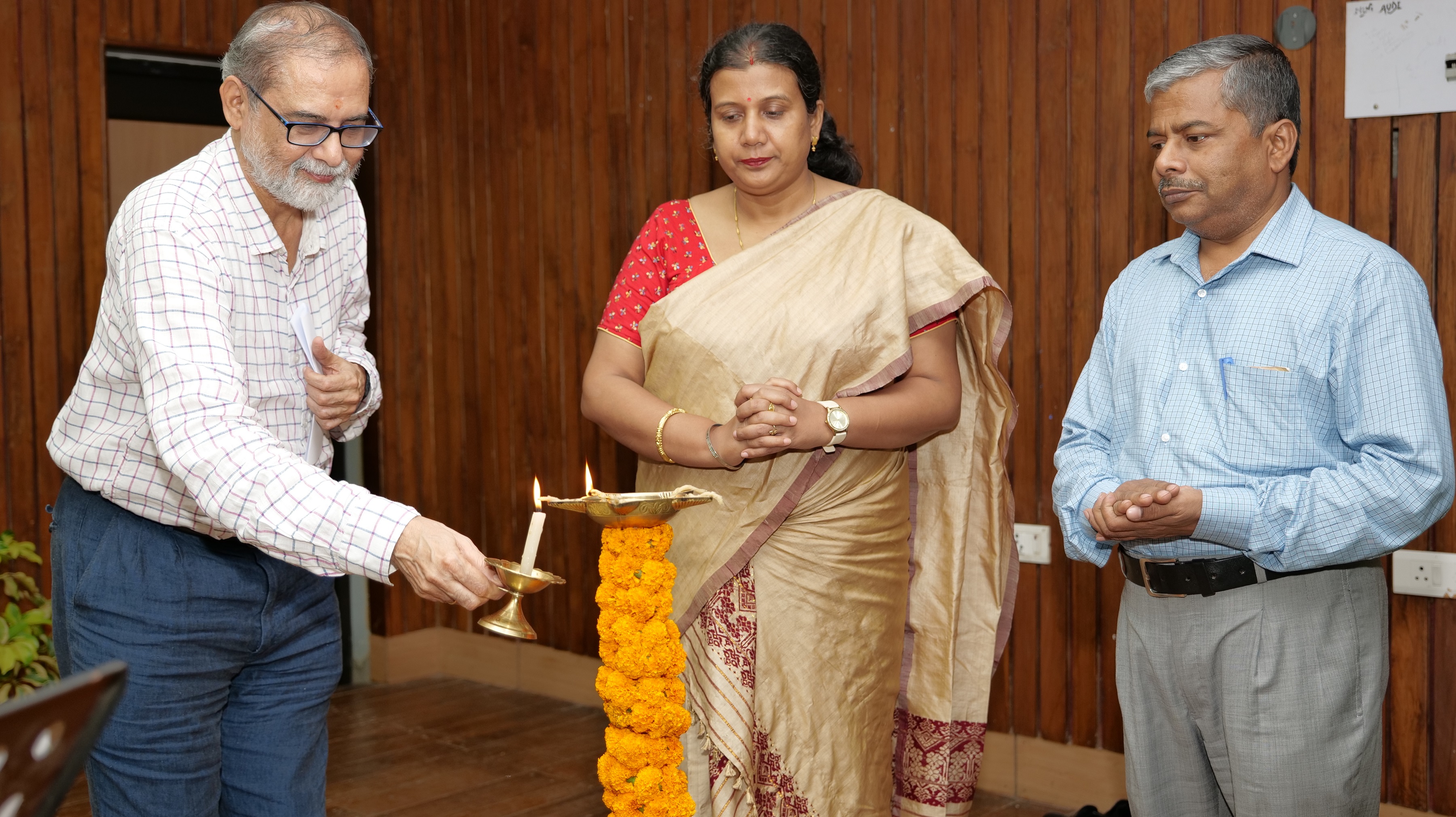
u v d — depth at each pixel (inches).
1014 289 122.0
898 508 85.2
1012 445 123.3
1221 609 69.6
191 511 65.2
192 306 60.5
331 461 76.4
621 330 86.0
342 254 74.7
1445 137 98.2
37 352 140.4
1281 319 68.7
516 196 162.2
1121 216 114.6
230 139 66.4
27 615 127.3
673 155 145.8
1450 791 101.4
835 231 84.4
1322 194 104.4
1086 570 119.6
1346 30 101.7
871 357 82.2
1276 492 66.2
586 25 152.7
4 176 137.6
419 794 131.5
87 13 142.5
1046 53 117.9
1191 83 69.2
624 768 57.7
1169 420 72.5
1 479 138.3
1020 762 125.8
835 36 131.5
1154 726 75.3
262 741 71.5
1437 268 99.4
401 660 174.6
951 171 124.8
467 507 172.2
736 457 76.6
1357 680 68.5
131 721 64.8
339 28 63.8
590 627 159.6
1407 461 64.1
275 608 69.3
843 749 82.4
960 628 93.0
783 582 81.2
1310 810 68.8
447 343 172.4
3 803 27.9
